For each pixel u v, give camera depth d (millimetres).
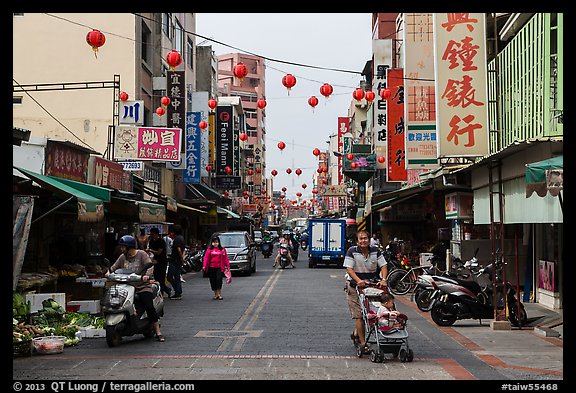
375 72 31734
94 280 14602
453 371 8492
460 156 15359
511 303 12953
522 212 12883
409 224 36094
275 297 18516
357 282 9469
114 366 8719
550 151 12234
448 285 12961
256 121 109312
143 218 16453
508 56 16266
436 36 15547
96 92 27453
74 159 18469
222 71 106625
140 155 22844
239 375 8141
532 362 9172
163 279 16703
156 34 32406
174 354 9680
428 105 20984
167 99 24797
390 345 9023
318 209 96125
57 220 17781
